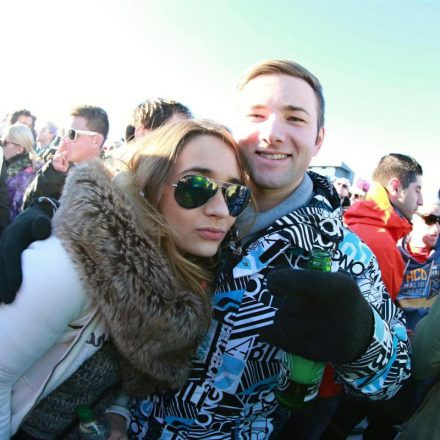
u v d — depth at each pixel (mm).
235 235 1150
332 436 2109
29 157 3508
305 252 1059
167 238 980
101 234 835
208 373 1030
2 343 830
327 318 779
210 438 1051
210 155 1010
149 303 875
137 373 1005
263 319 1017
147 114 2186
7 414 905
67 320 864
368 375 895
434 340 1095
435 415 1233
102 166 974
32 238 911
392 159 2598
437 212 2557
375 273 1161
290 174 1143
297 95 1108
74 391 980
